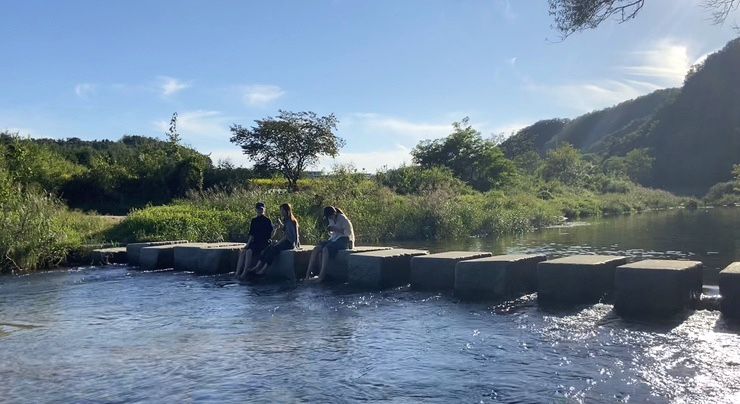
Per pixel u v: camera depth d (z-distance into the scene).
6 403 5.60
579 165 62.97
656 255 15.62
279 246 12.70
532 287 10.41
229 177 37.12
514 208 31.09
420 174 37.19
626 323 7.81
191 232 18.86
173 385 5.98
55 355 7.13
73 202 34.91
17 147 33.81
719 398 5.24
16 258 14.62
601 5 11.30
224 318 8.93
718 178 77.56
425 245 20.30
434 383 5.84
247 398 5.58
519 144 76.00
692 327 7.48
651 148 90.38
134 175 35.59
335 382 5.95
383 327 8.09
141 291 11.44
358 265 11.30
